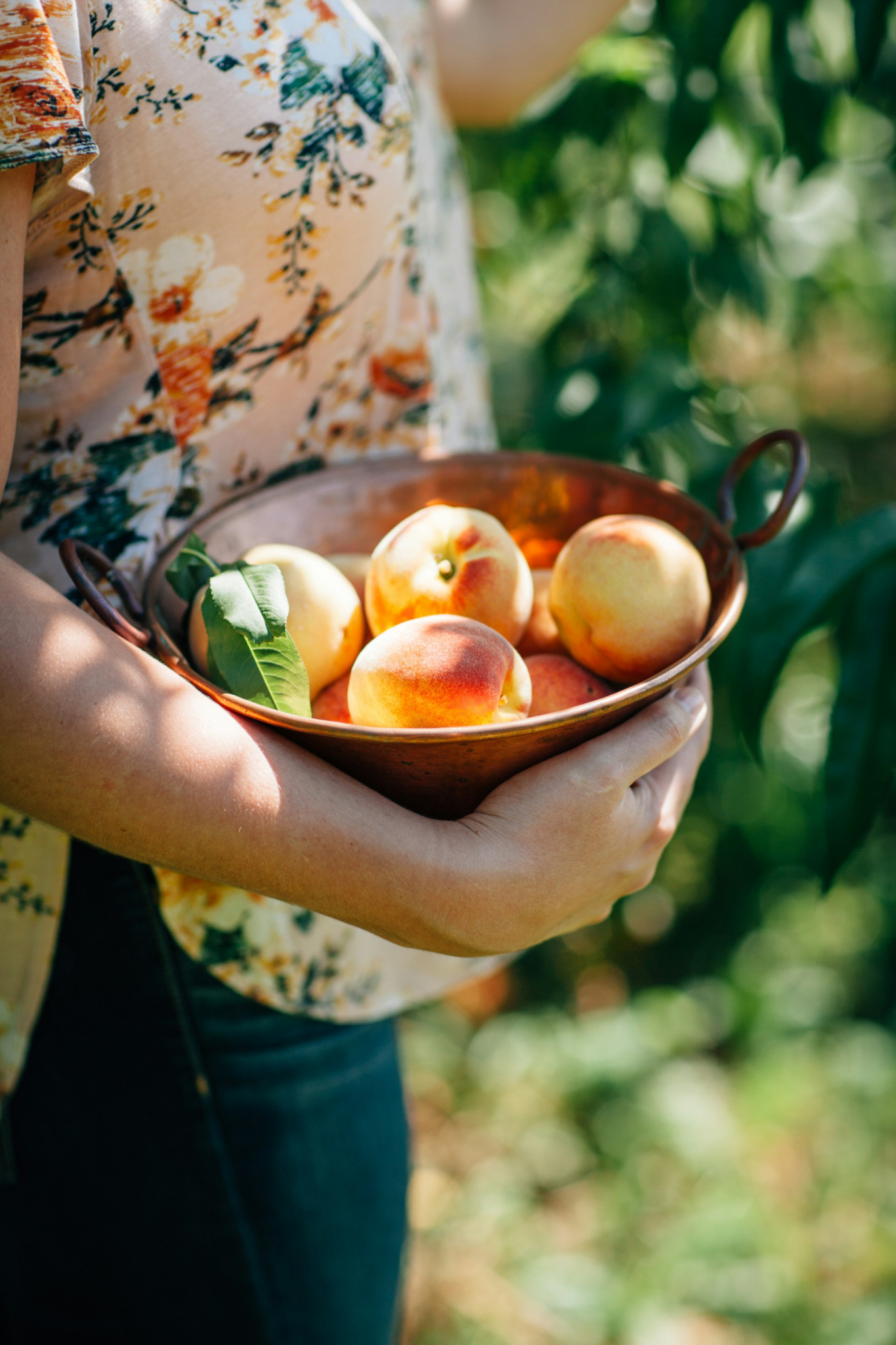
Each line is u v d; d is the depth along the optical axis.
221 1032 0.74
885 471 2.31
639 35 1.23
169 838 0.48
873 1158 1.67
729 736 1.76
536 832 0.52
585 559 0.61
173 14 0.55
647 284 1.27
